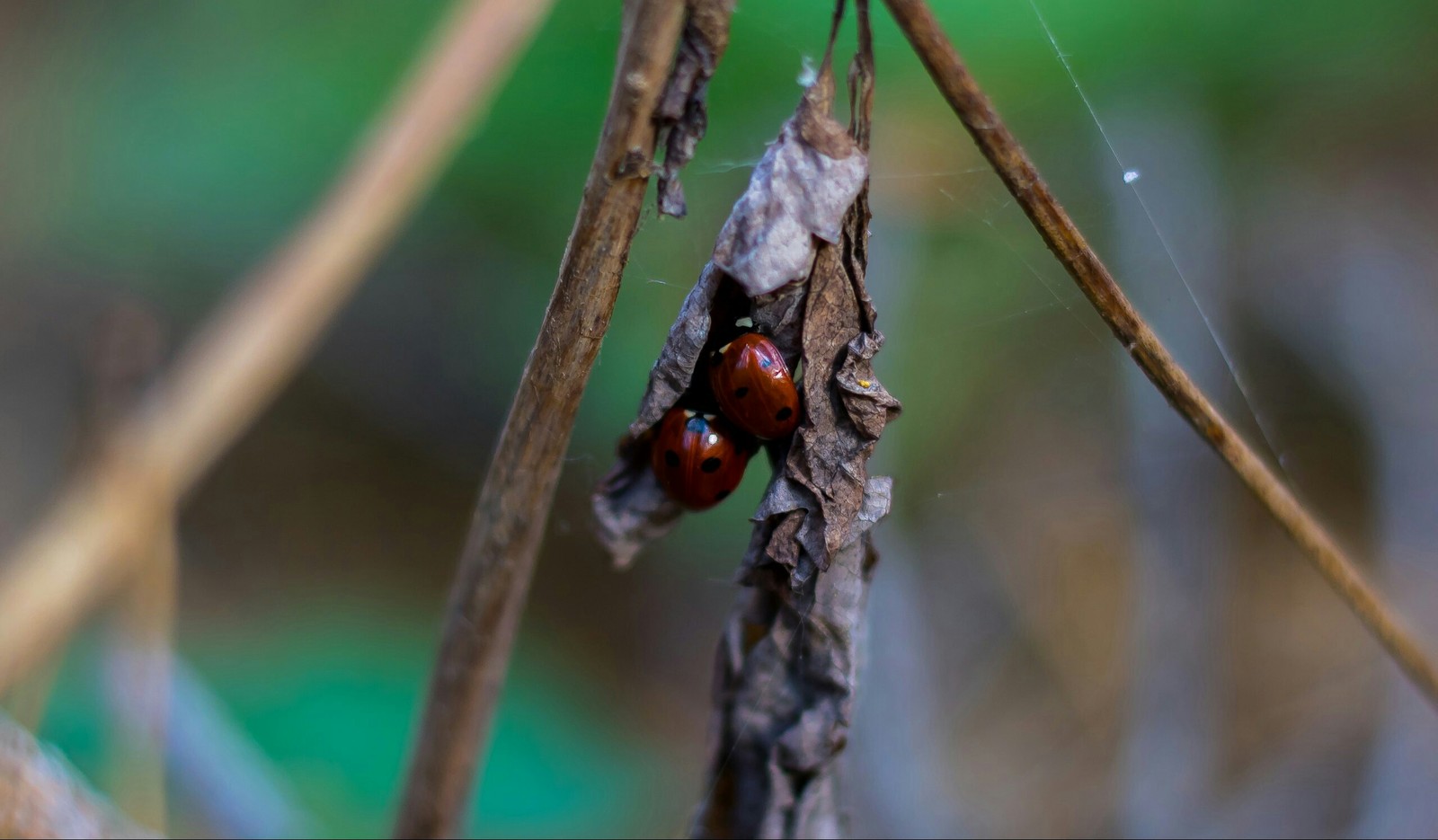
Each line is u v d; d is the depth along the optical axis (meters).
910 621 0.28
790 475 0.18
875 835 0.24
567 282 0.17
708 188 0.27
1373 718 0.28
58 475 0.36
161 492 0.21
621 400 0.29
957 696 0.31
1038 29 0.25
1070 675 0.31
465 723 0.19
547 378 0.18
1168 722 0.26
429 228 0.32
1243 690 0.30
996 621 0.32
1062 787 0.28
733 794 0.19
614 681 0.36
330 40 0.32
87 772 0.24
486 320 0.34
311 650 0.34
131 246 0.36
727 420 0.19
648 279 0.25
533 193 0.29
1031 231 0.27
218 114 0.33
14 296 0.37
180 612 0.36
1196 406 0.18
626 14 0.17
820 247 0.17
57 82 0.37
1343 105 0.29
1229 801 0.26
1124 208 0.26
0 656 0.20
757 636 0.18
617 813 0.31
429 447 0.41
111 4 0.37
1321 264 0.31
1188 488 0.27
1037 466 0.33
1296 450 0.32
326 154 0.32
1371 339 0.30
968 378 0.31
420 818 0.19
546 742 0.32
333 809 0.29
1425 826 0.24
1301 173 0.30
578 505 0.36
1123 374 0.29
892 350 0.28
